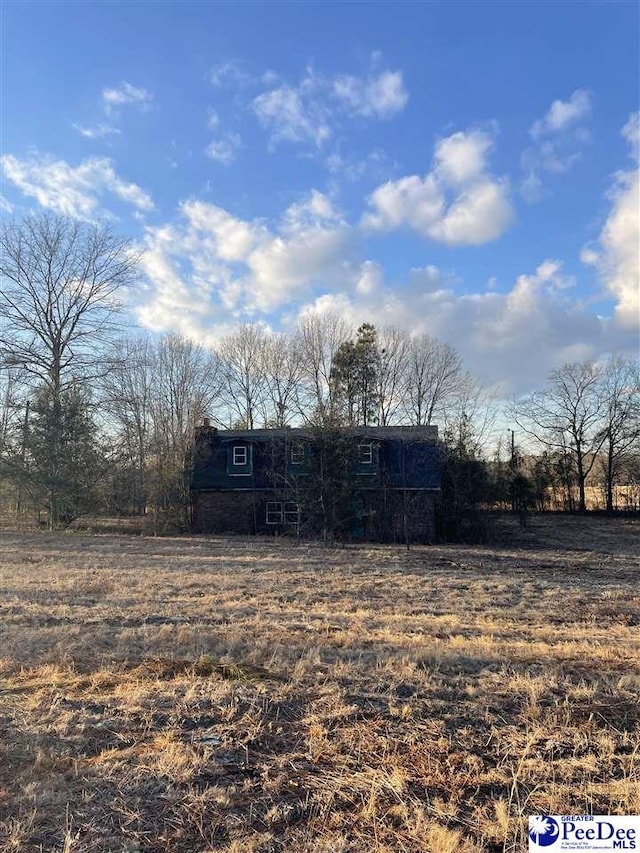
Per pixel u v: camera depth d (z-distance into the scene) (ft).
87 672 20.81
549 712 17.40
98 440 100.68
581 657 24.22
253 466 98.68
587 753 15.02
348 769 13.92
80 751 14.57
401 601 39.45
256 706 17.49
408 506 90.38
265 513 97.45
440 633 29.50
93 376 103.04
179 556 63.87
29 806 12.07
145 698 17.98
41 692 18.40
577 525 119.34
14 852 10.57
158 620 31.32
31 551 68.33
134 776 13.33
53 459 95.96
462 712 17.42
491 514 95.40
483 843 11.23
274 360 141.69
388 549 75.72
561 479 148.46
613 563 65.92
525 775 13.73
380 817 11.92
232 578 48.24
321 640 26.66
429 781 13.42
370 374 140.26
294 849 10.86
